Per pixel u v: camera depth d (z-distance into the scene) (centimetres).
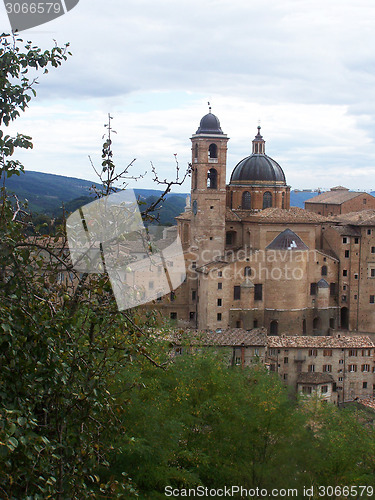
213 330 10175
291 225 11706
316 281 12031
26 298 1814
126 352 2078
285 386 6481
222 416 5138
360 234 12231
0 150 1828
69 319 1841
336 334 10756
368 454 5134
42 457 1759
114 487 2020
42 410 2020
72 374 1945
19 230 1950
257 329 10338
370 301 12312
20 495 1789
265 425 4888
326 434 5088
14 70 1881
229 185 12988
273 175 12875
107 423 2103
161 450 4244
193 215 12012
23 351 1766
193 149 12044
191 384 5362
